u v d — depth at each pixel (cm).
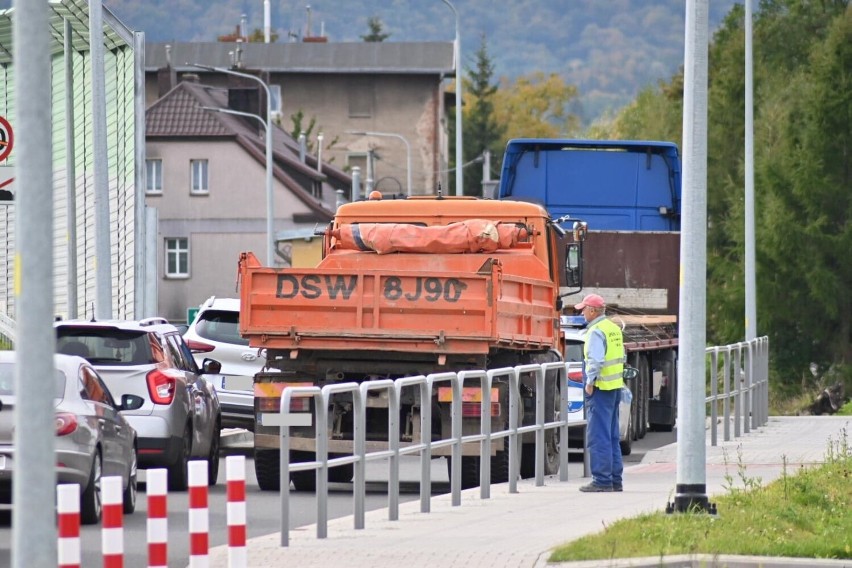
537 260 6475
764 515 4188
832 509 4431
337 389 4206
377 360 5694
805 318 16300
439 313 5562
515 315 5838
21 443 2291
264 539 4103
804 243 16150
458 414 5041
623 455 7700
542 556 3616
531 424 6075
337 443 5722
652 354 9000
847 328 16250
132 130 10912
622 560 3441
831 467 5372
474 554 3688
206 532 3033
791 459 6500
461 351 5556
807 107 16450
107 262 7456
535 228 6550
